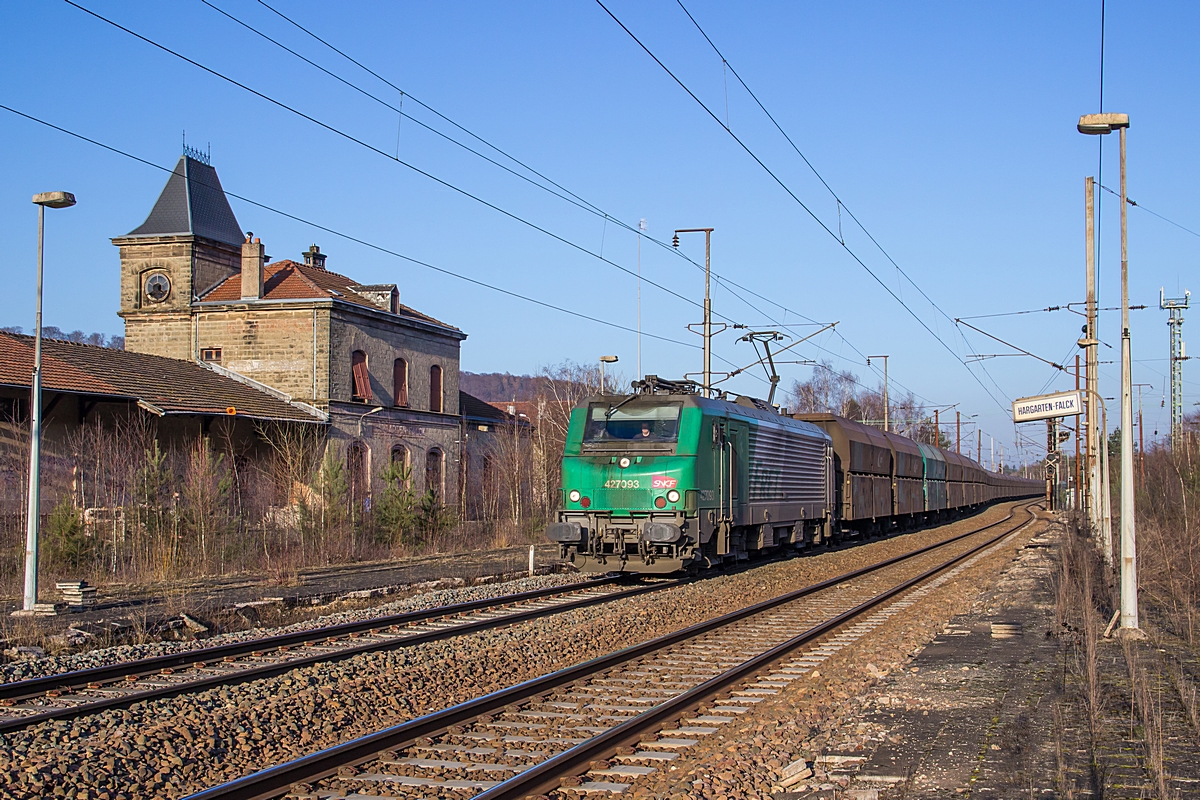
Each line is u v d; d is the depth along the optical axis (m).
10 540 21.62
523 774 6.98
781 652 12.30
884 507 37.03
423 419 39.56
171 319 36.78
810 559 26.56
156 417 28.91
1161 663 11.04
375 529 28.86
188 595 17.91
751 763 7.59
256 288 35.66
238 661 12.19
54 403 26.50
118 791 7.29
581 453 20.45
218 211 38.97
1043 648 12.58
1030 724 8.56
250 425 32.50
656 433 20.19
